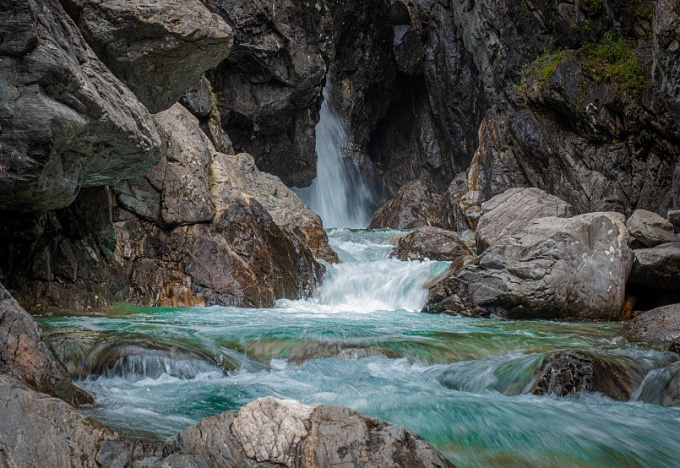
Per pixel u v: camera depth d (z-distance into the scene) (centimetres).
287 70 2058
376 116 2867
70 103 729
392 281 1408
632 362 712
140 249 1190
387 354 800
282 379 712
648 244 1307
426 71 2745
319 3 2117
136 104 880
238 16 1923
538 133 1852
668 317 905
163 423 537
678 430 561
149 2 912
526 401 635
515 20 2069
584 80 1728
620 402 651
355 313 1215
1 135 680
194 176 1279
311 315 1148
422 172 2886
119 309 1073
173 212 1227
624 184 1642
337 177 2670
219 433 408
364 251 1736
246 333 848
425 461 400
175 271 1205
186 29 936
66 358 684
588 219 1239
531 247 1212
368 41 2662
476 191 2070
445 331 954
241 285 1223
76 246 1060
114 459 396
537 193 1614
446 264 1418
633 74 1647
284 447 396
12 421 403
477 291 1224
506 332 967
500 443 520
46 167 725
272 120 2127
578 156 1759
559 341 888
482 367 720
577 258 1204
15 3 662
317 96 2238
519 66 2083
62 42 739
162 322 941
